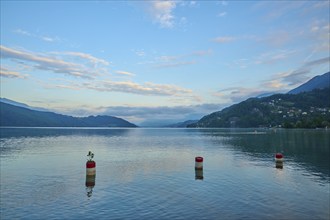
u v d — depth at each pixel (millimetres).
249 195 25656
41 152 66000
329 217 19625
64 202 23859
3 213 21031
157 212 20922
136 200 24281
